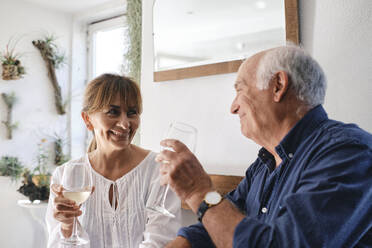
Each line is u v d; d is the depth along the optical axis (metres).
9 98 2.46
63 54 2.75
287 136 0.77
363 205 0.56
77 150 2.83
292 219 0.56
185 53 1.62
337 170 0.59
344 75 1.18
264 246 0.55
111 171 1.28
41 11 2.65
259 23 1.37
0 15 2.44
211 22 1.53
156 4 1.75
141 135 1.82
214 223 0.62
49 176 2.25
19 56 2.52
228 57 1.47
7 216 2.49
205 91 1.56
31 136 2.59
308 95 0.75
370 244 0.59
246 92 0.81
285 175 0.76
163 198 0.90
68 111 2.81
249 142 1.42
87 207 1.20
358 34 1.15
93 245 1.18
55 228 1.15
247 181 1.01
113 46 2.68
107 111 1.19
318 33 1.23
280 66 0.75
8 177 2.50
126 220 1.19
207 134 1.55
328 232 0.53
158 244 1.07
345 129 0.67
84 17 2.75
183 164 0.70
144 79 1.82
